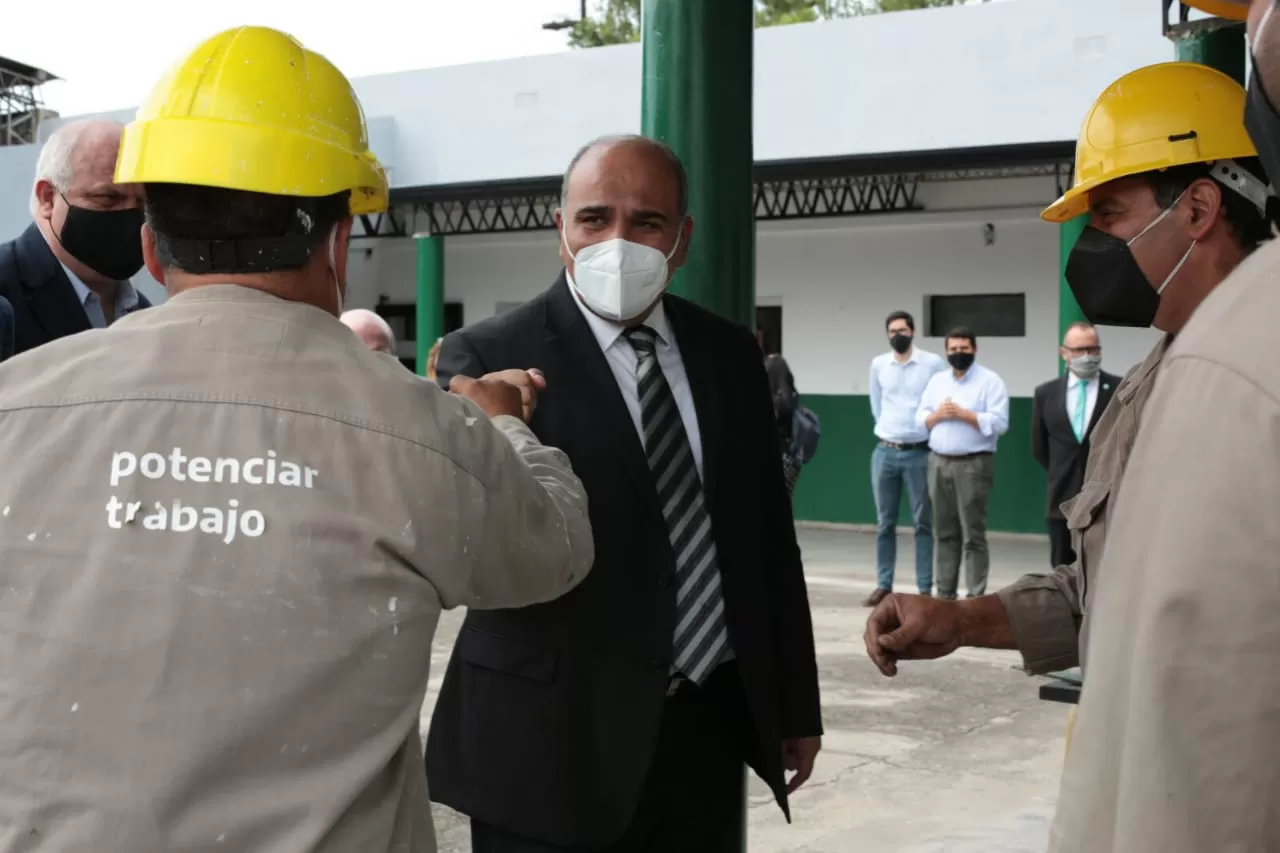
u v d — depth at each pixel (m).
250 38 1.59
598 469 2.32
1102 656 1.14
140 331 1.50
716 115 3.00
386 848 1.45
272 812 1.36
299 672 1.38
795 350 16.34
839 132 13.18
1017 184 14.97
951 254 15.41
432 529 1.49
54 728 1.34
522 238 18.05
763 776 2.46
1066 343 7.83
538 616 2.29
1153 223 1.99
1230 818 1.01
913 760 5.45
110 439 1.42
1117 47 12.11
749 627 2.43
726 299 3.02
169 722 1.35
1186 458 1.05
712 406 2.49
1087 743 1.15
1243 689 1.01
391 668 1.45
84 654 1.36
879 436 9.69
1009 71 12.52
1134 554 1.10
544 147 15.16
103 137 2.85
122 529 1.39
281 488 1.42
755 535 2.49
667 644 2.31
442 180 15.58
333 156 1.56
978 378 9.07
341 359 1.52
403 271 19.05
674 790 2.43
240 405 1.45
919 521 9.55
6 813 1.33
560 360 2.38
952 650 2.39
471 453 1.57
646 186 2.37
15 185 16.44
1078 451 7.79
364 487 1.46
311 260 1.58
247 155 1.50
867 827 4.59
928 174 15.28
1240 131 1.95
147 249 1.63
